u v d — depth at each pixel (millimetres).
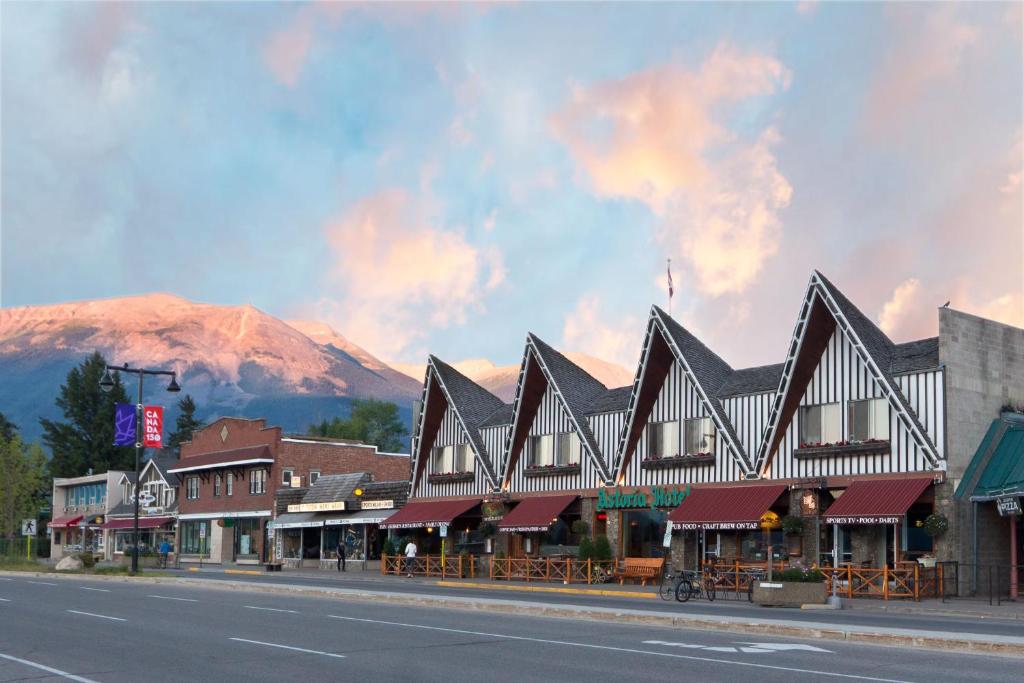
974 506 35250
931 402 35844
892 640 18750
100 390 130500
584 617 24281
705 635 20438
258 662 16156
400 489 59531
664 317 45219
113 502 95062
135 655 17125
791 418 39906
